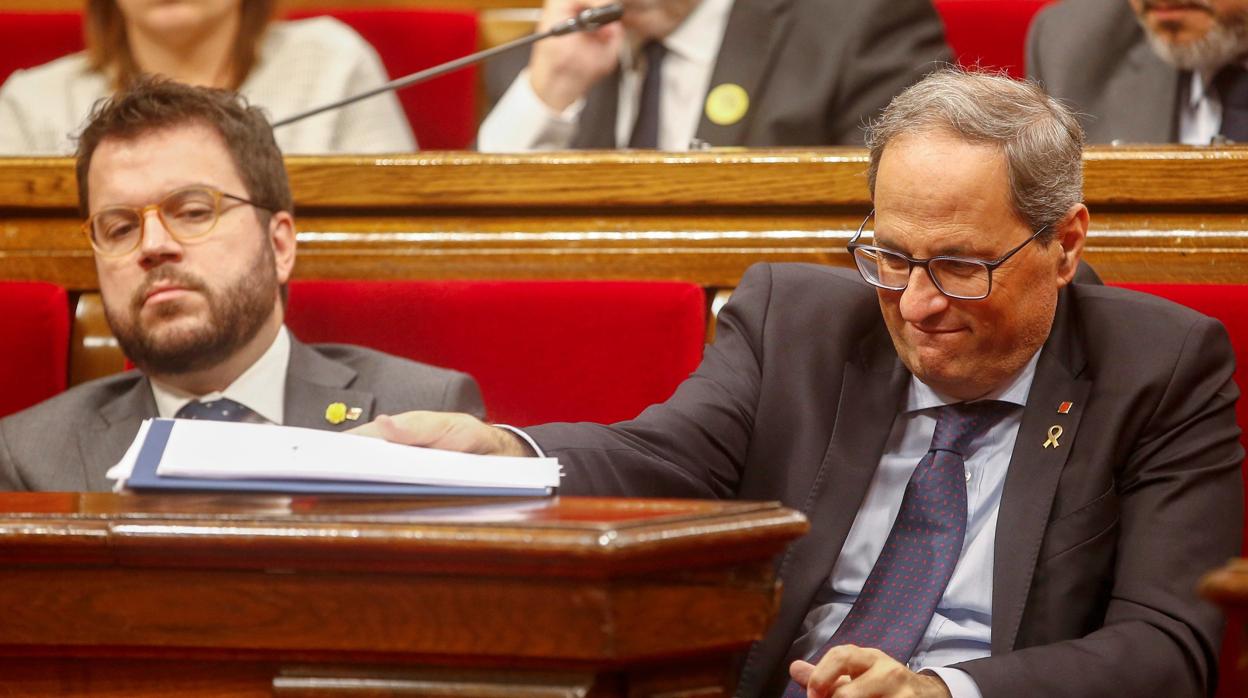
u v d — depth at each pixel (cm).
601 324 634
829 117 844
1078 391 502
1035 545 483
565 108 897
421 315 647
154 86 610
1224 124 815
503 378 638
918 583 498
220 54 916
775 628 504
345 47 926
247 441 398
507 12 1015
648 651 327
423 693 335
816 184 648
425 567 331
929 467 514
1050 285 490
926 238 473
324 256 684
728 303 573
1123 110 841
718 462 530
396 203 677
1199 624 461
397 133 931
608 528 319
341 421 595
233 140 610
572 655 324
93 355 687
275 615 341
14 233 699
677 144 883
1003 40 974
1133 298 523
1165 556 474
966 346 485
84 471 591
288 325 654
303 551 334
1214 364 503
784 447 533
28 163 689
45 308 659
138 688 356
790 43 857
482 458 409
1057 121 483
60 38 1023
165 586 346
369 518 336
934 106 481
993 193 469
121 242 600
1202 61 809
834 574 521
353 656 340
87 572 351
